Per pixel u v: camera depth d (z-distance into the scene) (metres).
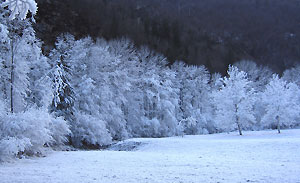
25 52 20.05
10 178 8.23
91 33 69.56
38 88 24.75
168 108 47.59
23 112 15.97
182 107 56.03
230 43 110.06
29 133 15.12
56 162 13.38
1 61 17.95
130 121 43.66
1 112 14.83
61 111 28.75
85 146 30.12
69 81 31.41
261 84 65.50
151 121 44.25
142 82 47.16
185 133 52.47
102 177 8.72
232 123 35.06
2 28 16.20
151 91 47.25
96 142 30.94
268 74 70.94
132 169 10.84
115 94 39.72
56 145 24.25
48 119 16.73
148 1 117.81
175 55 77.25
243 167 11.12
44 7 64.25
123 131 37.88
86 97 32.38
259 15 137.00
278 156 14.99
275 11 139.00
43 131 15.91
